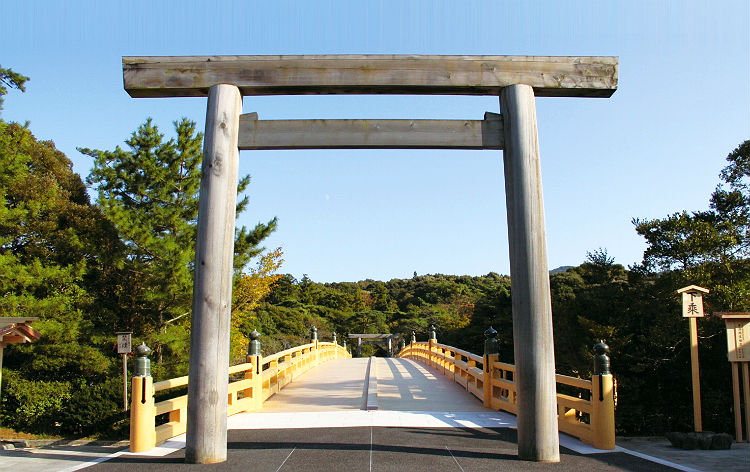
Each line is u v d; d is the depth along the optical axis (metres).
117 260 14.31
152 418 6.64
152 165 14.75
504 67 6.32
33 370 13.32
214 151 6.05
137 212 14.77
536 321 5.87
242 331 21.45
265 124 6.25
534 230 5.97
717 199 15.08
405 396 11.30
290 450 6.32
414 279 70.06
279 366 12.52
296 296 49.50
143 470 5.50
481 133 6.27
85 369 13.28
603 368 6.76
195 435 5.75
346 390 12.49
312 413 9.11
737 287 12.63
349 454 6.10
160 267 13.94
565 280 24.86
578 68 6.36
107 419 11.22
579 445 6.84
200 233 5.93
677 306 13.55
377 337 41.25
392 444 6.64
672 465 5.79
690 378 12.88
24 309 12.63
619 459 6.03
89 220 15.35
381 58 6.31
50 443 10.62
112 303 15.32
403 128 6.25
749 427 8.34
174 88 6.26
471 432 7.54
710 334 12.71
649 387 13.70
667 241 14.66
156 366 13.55
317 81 6.26
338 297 52.03
